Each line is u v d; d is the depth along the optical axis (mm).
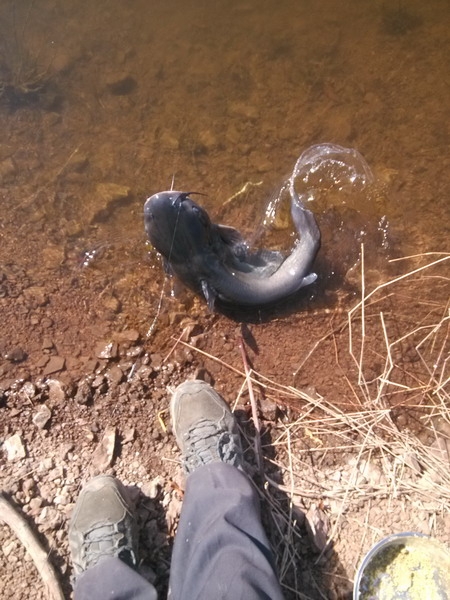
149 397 874
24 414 844
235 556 614
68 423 842
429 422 867
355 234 1035
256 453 825
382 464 825
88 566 707
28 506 773
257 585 596
